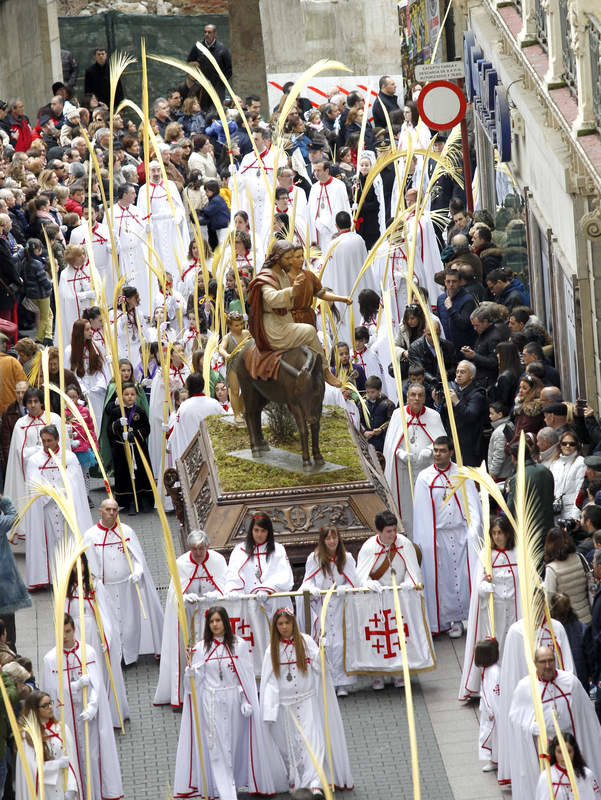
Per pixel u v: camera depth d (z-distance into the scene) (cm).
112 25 8862
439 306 4772
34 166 6059
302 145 6681
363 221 5909
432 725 3180
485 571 3153
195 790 2975
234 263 4372
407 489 3838
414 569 3325
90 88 8344
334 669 3331
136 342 4925
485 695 2995
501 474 3688
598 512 3097
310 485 3434
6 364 4331
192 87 7800
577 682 2748
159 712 3297
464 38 6222
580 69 3725
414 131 6253
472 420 3878
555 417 3497
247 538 3278
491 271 4728
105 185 6159
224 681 2945
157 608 3547
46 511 3850
